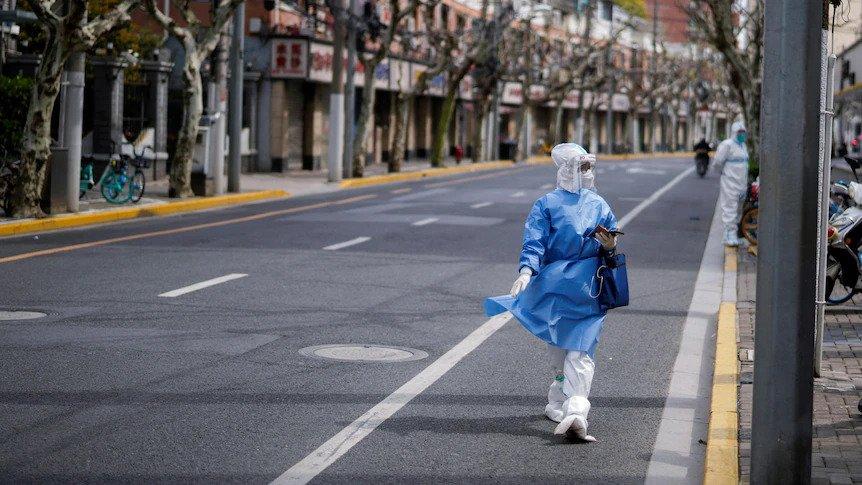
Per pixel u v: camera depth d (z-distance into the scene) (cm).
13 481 641
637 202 3372
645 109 11669
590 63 8975
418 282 1526
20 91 2870
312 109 5106
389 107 6291
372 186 4144
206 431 761
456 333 1160
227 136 4322
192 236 2069
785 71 574
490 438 769
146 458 695
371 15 4431
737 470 675
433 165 5769
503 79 7088
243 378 922
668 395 920
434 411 838
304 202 3153
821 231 938
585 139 10369
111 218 2461
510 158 7488
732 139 1973
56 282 1428
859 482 633
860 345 1112
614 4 10612
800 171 574
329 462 701
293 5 4659
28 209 2233
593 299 762
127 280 1462
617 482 679
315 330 1148
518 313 770
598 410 862
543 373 980
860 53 4644
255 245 1931
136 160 2750
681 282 1605
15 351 998
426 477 677
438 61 5712
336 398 866
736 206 1997
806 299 579
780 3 575
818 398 868
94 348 1021
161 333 1102
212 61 3108
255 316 1217
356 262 1723
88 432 748
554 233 769
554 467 706
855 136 6700
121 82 3438
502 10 6106
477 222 2508
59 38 2184
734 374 942
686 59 11831
